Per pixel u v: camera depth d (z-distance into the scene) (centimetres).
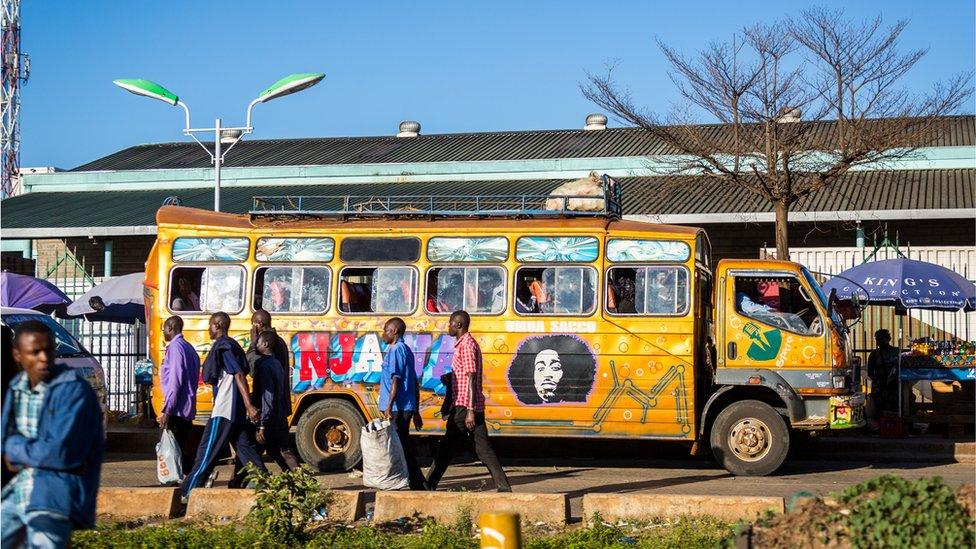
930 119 2100
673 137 2202
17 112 5038
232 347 1223
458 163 3131
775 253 2234
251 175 3250
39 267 2950
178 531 1012
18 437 646
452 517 1082
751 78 2147
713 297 1491
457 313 1250
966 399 1783
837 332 1460
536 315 1479
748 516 1036
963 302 1839
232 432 1220
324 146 3722
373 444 1236
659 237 1469
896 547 721
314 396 1534
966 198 2419
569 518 1084
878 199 2467
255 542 958
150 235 2659
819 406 1457
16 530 652
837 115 2144
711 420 1495
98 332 2370
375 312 1523
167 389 1296
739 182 2123
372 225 1543
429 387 1498
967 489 788
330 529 1036
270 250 1556
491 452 1229
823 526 767
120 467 1592
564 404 1465
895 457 1695
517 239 1503
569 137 3541
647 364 1451
